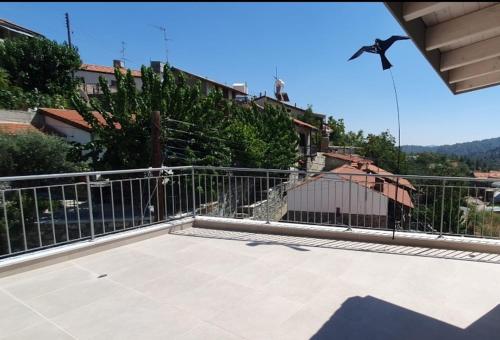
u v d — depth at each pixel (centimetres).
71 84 2370
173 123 1120
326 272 333
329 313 255
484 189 407
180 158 1105
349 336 225
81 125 1418
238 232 479
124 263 358
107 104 1147
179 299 278
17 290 294
